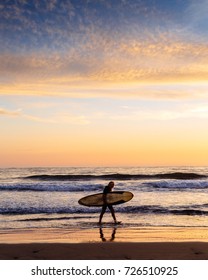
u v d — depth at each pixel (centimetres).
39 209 1617
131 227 1192
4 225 1237
